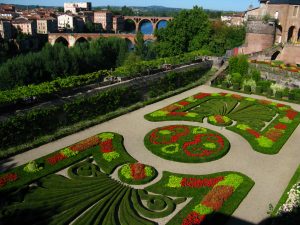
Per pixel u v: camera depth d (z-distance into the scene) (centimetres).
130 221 2977
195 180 3659
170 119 5509
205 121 5519
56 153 4141
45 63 9650
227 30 12438
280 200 3316
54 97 4984
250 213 3152
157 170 3928
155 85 6700
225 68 8450
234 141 4778
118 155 4194
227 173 3831
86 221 2959
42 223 2886
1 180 3491
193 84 7744
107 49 12244
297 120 5625
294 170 4012
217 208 3158
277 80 7669
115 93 5753
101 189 3441
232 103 6397
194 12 11025
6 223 2859
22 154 4166
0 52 15088
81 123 5125
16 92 4534
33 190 3384
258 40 10331
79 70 10738
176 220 2992
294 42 10056
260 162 4191
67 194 3331
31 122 4488
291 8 10538
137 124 5325
